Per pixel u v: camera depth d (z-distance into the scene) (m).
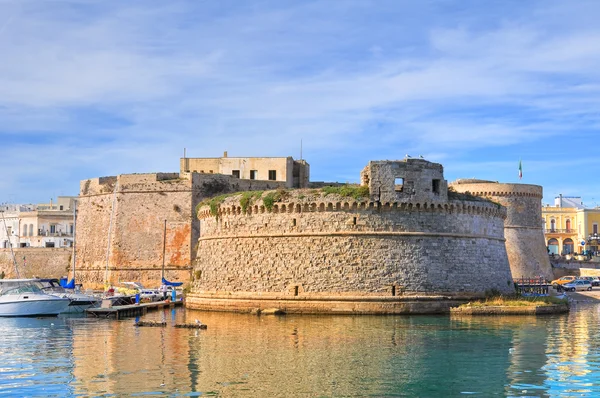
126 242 104.81
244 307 73.50
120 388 38.81
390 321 64.00
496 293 75.12
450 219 72.81
